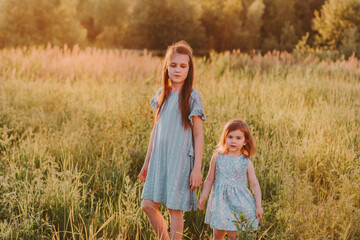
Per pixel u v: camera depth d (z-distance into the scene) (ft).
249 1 152.25
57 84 30.32
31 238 9.30
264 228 9.91
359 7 87.51
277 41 140.15
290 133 16.84
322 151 14.25
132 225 9.98
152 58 48.11
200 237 10.12
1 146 14.78
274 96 24.30
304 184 10.55
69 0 112.47
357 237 9.34
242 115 18.53
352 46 71.41
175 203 8.61
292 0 146.92
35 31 93.81
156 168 8.91
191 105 8.87
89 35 164.96
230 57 46.93
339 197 11.51
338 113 19.49
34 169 12.53
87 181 12.66
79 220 10.12
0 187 10.83
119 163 13.17
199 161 8.80
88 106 22.66
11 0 92.73
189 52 8.89
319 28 96.58
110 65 39.32
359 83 32.83
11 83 29.99
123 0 160.86
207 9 135.95
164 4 115.14
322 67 42.27
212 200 9.12
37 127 19.57
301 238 8.89
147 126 16.98
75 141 15.44
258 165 13.47
